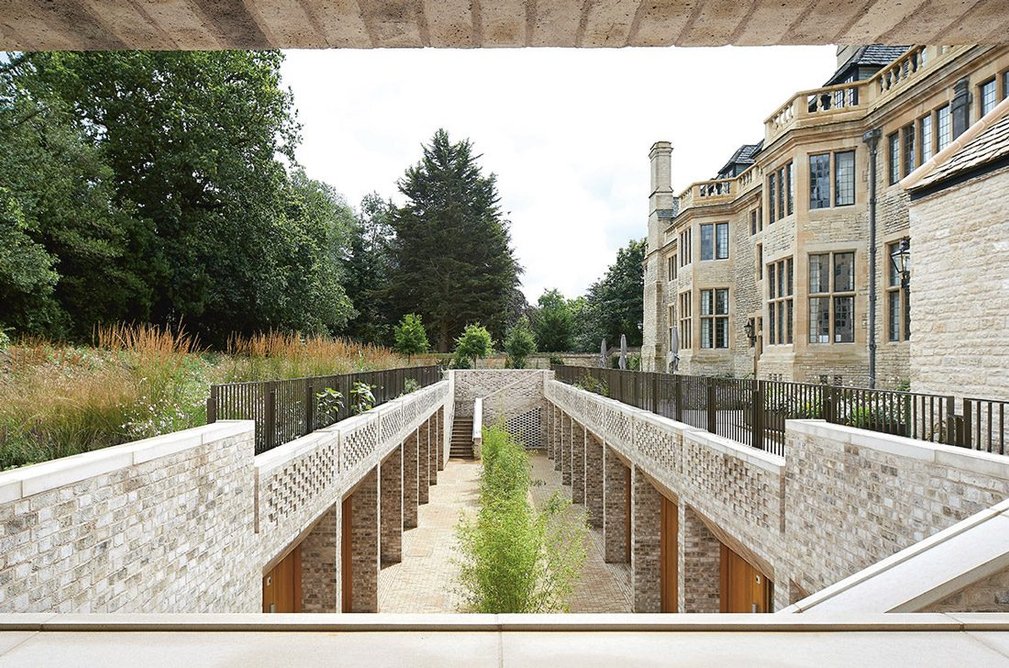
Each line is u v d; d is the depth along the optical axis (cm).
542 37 238
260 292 2625
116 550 416
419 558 1588
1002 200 824
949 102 1264
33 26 229
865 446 468
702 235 2516
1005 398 814
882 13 220
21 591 336
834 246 1584
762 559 647
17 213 1355
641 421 1146
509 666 219
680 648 233
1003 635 244
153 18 222
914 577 286
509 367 4141
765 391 710
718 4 213
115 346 785
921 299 980
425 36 238
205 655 227
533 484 2327
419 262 4991
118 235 2011
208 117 2345
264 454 682
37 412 567
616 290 4934
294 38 238
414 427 1716
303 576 918
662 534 1209
